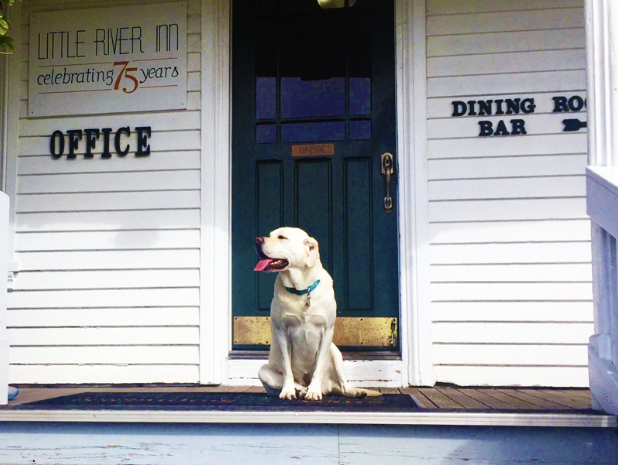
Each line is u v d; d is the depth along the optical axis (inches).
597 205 89.7
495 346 147.9
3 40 133.3
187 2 163.6
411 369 148.8
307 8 163.8
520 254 149.3
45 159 165.2
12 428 90.9
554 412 84.3
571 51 152.1
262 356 154.6
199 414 87.0
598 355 89.2
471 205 151.3
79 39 166.6
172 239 159.2
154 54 163.6
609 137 91.7
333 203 158.4
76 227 162.6
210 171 158.6
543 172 150.3
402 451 85.7
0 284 107.0
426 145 153.1
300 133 161.5
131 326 158.2
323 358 112.2
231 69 164.2
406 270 151.3
